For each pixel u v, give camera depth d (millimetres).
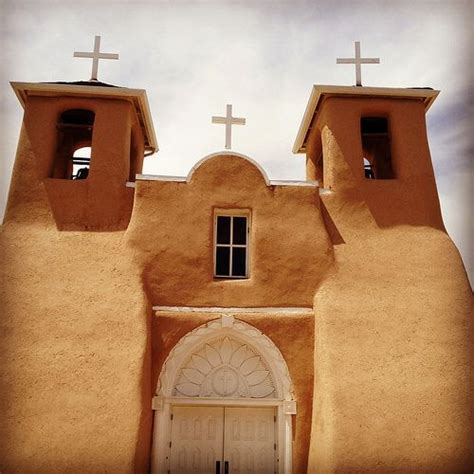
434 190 13977
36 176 13555
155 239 12961
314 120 15953
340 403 11094
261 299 12758
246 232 13633
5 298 11812
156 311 12477
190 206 13328
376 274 12789
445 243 13203
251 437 12281
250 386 12469
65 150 15852
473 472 10680
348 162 14172
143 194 13359
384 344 11789
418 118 14594
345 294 12500
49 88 14133
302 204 13547
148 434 11430
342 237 13406
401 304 12312
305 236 13203
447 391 11281
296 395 12164
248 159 13805
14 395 10852
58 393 10961
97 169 13758
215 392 12391
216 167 13688
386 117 15062
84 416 10797
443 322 12070
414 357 11641
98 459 10484
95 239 12984
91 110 14523
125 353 11492
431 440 10789
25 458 10375
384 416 10969
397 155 14312
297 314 12648
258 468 12078
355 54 15156
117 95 14391
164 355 12250
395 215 13672
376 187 13922
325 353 11758
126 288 12312
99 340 11578
